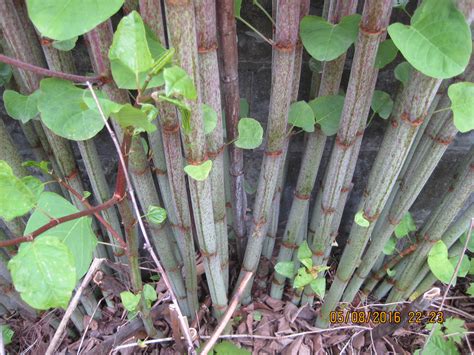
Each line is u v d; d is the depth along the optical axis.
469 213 0.74
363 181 1.00
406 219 0.81
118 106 0.35
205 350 0.56
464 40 0.38
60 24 0.32
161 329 0.90
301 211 0.80
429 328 0.83
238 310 0.93
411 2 0.71
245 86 0.84
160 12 0.45
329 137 0.90
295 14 0.48
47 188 0.81
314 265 0.83
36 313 0.90
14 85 0.71
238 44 0.78
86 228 0.49
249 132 0.59
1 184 0.38
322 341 0.91
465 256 0.81
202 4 0.45
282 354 0.89
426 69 0.39
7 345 0.91
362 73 0.51
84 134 0.42
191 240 0.74
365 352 0.90
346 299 0.93
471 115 0.47
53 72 0.39
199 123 0.47
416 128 0.50
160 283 0.96
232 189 0.79
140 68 0.35
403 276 0.86
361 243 0.70
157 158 0.70
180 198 0.65
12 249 0.79
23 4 0.56
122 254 0.85
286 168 0.87
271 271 1.01
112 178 0.96
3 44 0.58
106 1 0.32
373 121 0.88
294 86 0.66
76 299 0.49
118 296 0.94
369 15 0.45
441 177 0.98
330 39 0.51
